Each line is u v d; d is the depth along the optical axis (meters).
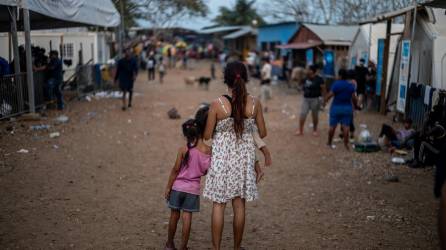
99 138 10.95
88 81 19.77
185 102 19.30
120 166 8.61
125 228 5.67
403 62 13.80
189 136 4.76
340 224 5.94
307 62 26.72
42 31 21.34
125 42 32.72
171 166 8.80
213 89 25.95
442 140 8.59
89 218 5.94
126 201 6.67
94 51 22.67
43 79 14.45
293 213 6.36
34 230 5.46
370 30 17.70
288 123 14.53
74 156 9.06
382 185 7.73
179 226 5.80
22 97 12.66
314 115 12.16
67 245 5.11
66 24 17.36
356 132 12.77
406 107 13.42
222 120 4.57
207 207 6.55
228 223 5.97
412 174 8.41
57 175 7.73
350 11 28.55
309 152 10.37
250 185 4.61
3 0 10.31
